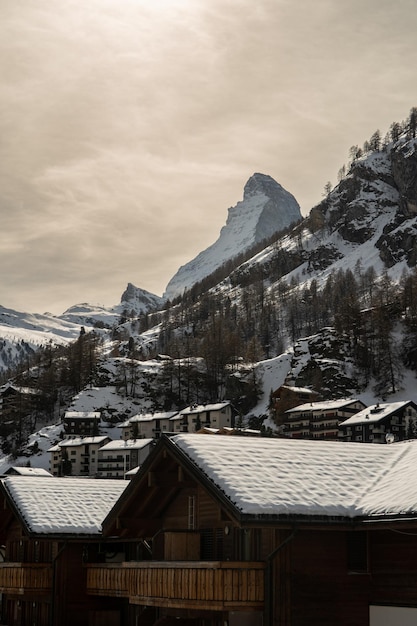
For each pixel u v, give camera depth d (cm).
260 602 2970
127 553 4419
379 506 2872
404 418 19550
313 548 2992
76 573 4422
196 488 3516
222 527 3328
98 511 4428
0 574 4788
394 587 2955
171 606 3191
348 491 3033
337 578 2994
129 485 3553
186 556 3397
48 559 4631
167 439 3262
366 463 3306
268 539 3031
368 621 3005
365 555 3044
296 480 3044
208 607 2997
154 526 3744
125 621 4397
